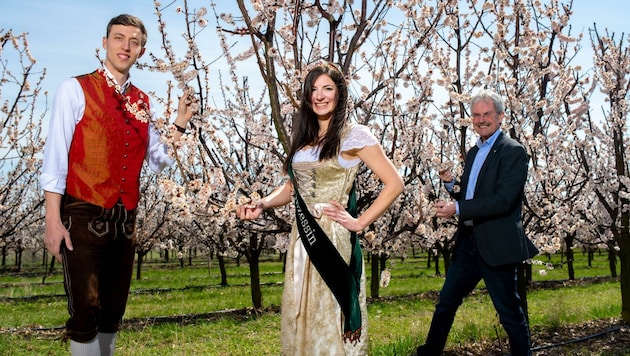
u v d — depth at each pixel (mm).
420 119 5535
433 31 4609
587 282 16234
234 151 8172
